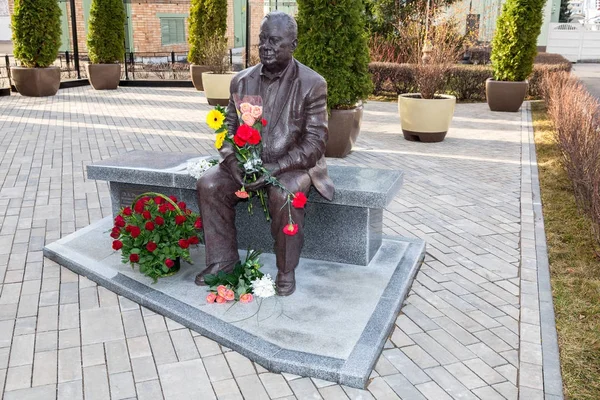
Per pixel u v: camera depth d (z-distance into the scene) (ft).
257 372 10.25
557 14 97.30
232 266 13.19
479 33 72.13
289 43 12.17
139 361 10.58
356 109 26.45
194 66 53.11
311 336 10.93
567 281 14.14
